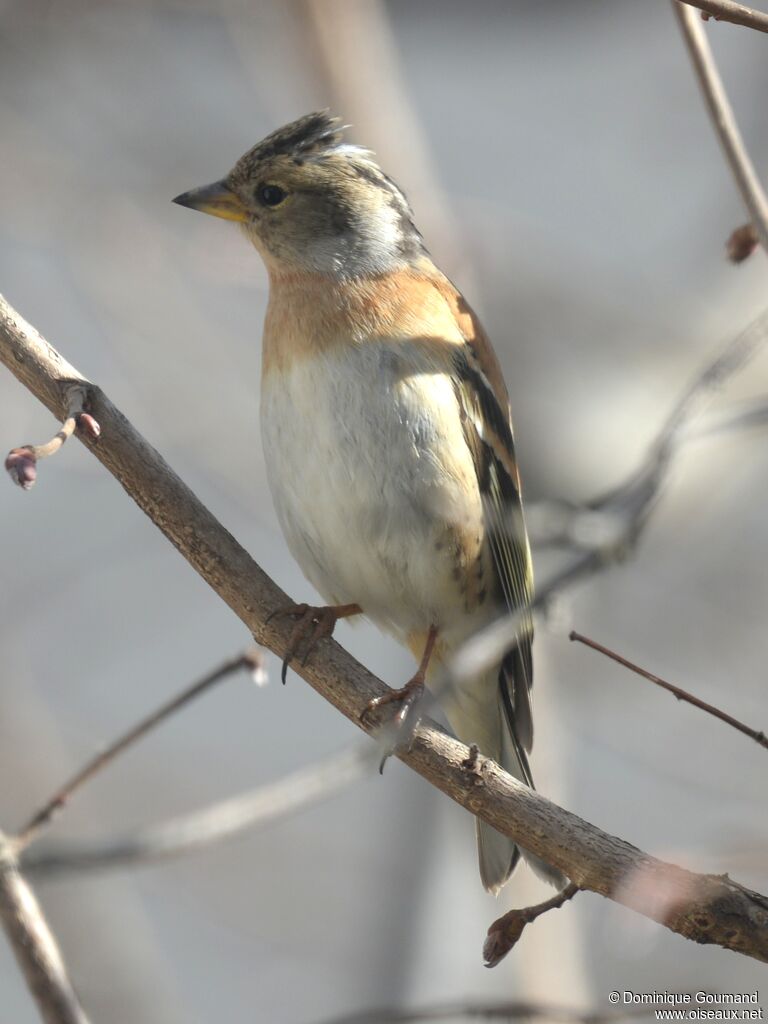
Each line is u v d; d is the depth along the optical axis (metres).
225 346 12.76
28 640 12.65
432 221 12.92
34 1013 11.31
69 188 12.70
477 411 8.55
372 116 13.17
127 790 11.41
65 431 6.08
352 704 6.88
